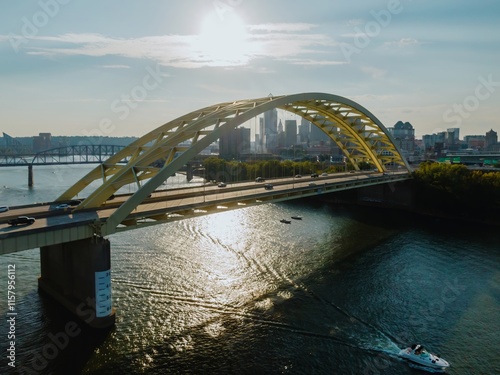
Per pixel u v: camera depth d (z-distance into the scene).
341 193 132.88
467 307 48.41
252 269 60.19
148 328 42.16
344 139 122.56
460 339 41.25
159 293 50.59
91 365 35.88
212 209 57.00
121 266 60.25
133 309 46.19
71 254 46.66
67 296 47.06
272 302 48.81
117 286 52.50
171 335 40.88
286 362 36.84
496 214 98.94
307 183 86.56
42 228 39.19
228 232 84.12
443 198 106.81
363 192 127.62
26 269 59.09
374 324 44.00
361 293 52.06
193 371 35.34
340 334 41.78
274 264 62.75
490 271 60.72
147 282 54.09
